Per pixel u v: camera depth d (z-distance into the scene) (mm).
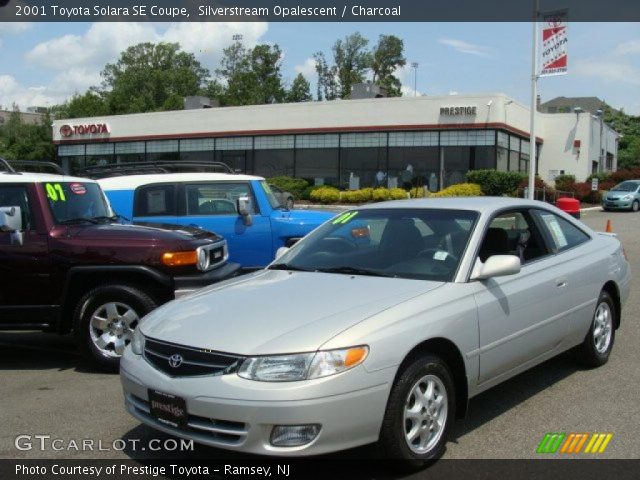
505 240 5219
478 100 34562
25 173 6980
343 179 38688
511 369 4941
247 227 9305
